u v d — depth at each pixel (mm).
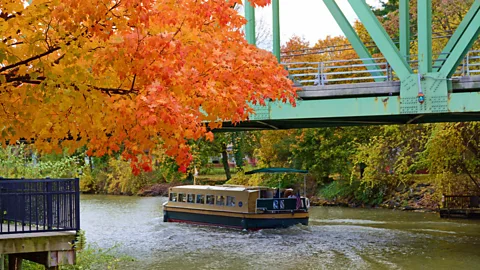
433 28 35875
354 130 41031
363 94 18266
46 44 7715
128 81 8203
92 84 7707
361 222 30062
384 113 18000
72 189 11930
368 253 21281
